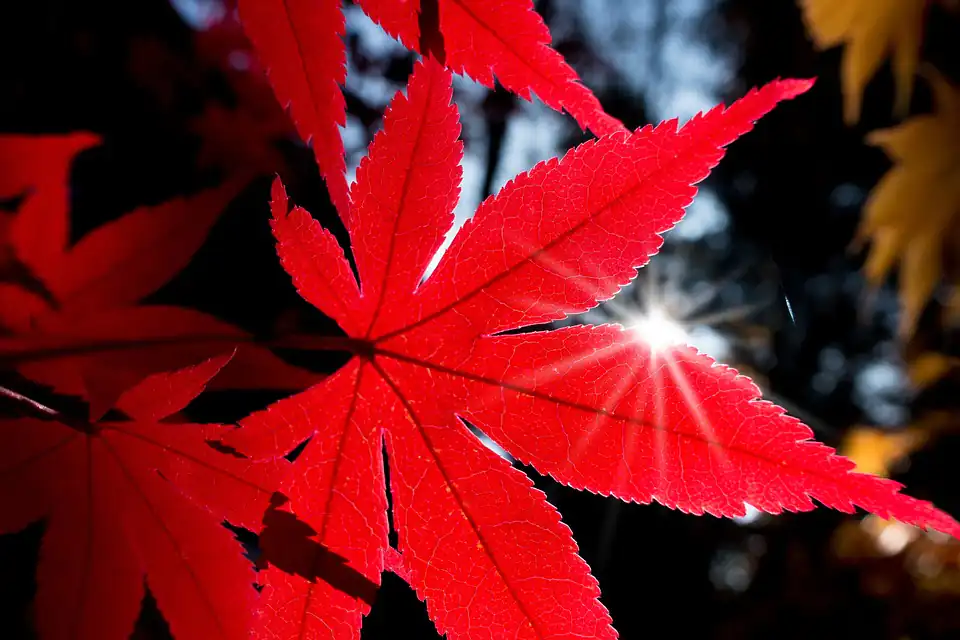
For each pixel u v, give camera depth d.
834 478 0.10
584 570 0.10
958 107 0.29
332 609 0.11
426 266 0.11
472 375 0.11
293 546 0.11
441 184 0.10
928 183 0.30
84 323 0.12
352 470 0.11
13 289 0.12
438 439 0.11
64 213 0.12
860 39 0.28
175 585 0.11
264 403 0.14
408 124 0.10
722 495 0.10
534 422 0.11
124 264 0.12
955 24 0.29
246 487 0.11
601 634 0.10
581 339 0.10
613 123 0.10
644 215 0.10
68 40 0.20
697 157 0.10
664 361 0.10
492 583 0.11
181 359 0.11
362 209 0.11
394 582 0.21
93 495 0.11
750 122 0.10
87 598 0.11
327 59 0.10
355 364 0.11
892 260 0.32
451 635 0.11
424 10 0.10
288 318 0.18
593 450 0.10
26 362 0.11
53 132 0.20
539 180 0.10
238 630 0.11
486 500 0.11
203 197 0.13
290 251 0.11
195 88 0.21
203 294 0.17
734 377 0.10
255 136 0.20
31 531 0.14
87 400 0.11
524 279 0.10
